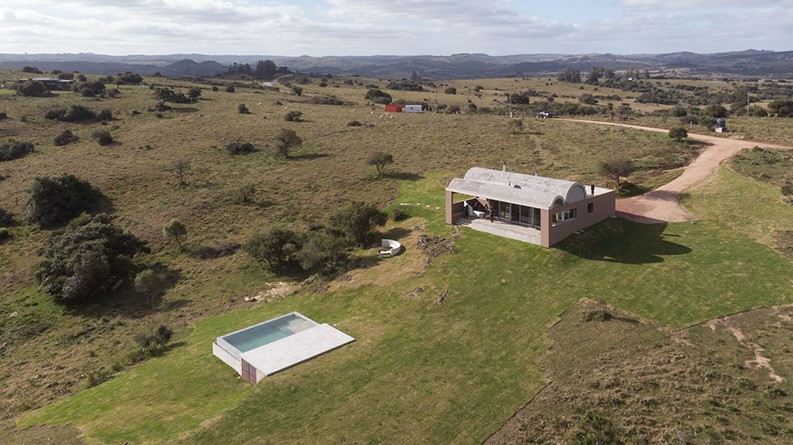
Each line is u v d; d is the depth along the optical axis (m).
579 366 31.34
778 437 23.81
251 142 97.75
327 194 72.25
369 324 39.62
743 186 56.56
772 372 28.75
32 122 109.50
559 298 39.59
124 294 52.50
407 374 32.41
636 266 43.03
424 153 87.94
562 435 25.45
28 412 34.25
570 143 85.25
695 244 46.03
